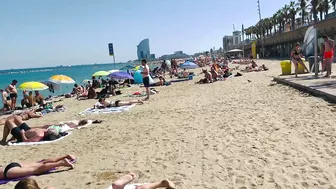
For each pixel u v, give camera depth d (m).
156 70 38.12
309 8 58.59
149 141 6.95
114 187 4.20
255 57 62.59
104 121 10.13
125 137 7.59
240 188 4.11
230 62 57.41
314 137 5.77
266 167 4.69
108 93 19.27
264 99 10.63
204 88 17.11
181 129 7.73
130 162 5.63
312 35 15.12
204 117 8.88
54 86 26.08
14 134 8.12
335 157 4.71
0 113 17.20
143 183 4.55
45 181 5.04
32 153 7.00
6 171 5.21
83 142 7.54
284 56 57.38
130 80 26.58
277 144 5.66
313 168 4.44
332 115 7.12
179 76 28.42
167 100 13.77
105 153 6.38
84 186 4.72
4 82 59.22
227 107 10.05
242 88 14.70
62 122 10.46
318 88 9.87
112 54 27.02
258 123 7.35
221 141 6.28
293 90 11.52
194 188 4.27
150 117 9.92
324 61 12.72
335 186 3.83
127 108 12.45
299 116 7.49
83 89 23.55
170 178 4.69
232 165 4.93
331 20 31.67
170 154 5.84
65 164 5.51
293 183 4.06
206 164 5.11
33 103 19.52
